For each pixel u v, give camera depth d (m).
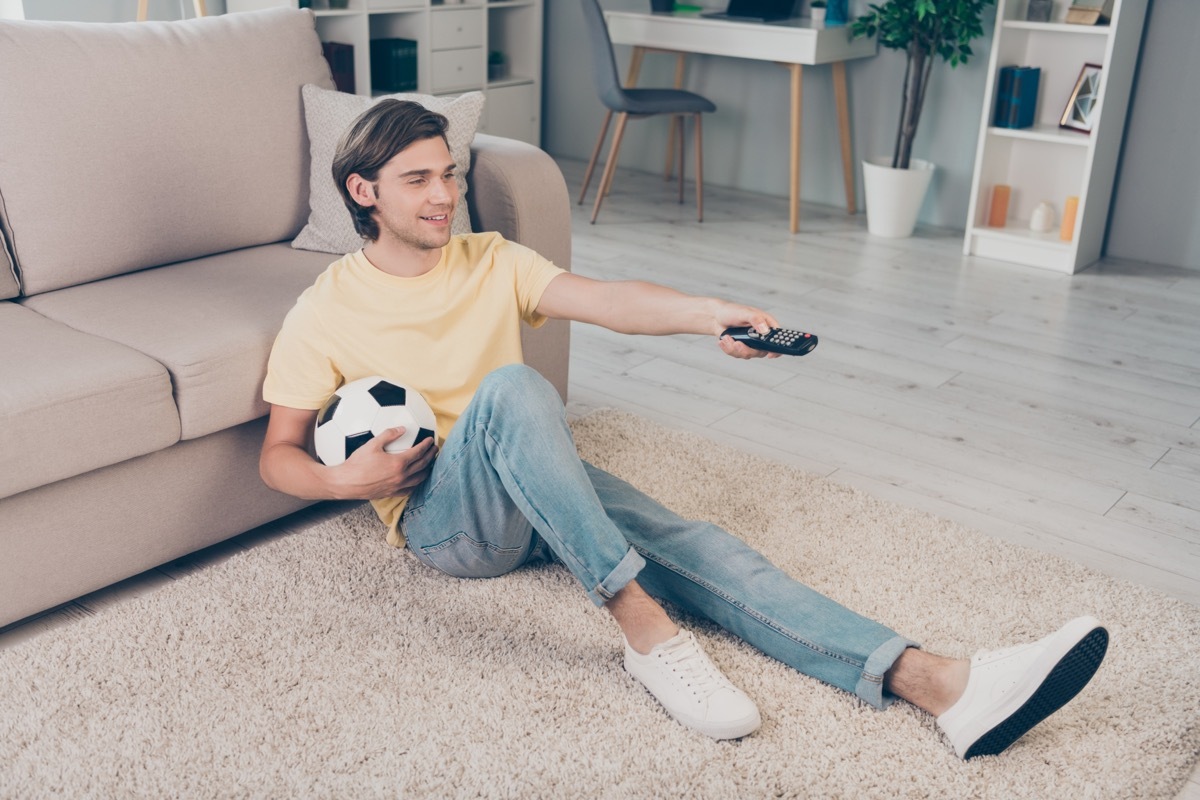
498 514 1.63
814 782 1.44
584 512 1.51
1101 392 2.80
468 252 1.77
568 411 2.58
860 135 4.50
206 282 2.10
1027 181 4.02
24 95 1.99
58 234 2.03
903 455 2.43
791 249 4.00
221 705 1.55
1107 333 3.21
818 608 1.62
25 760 1.44
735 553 1.69
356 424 1.62
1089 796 1.42
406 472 1.63
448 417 1.75
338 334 1.70
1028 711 1.44
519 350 1.78
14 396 1.58
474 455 1.57
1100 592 1.87
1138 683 1.64
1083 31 3.57
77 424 1.64
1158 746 1.51
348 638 1.70
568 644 1.70
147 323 1.89
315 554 1.91
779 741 1.51
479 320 1.74
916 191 4.11
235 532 1.97
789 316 3.29
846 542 2.01
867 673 1.55
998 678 1.45
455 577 1.86
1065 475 2.36
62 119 2.03
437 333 1.72
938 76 4.22
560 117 5.45
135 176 2.11
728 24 4.23
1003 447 2.48
